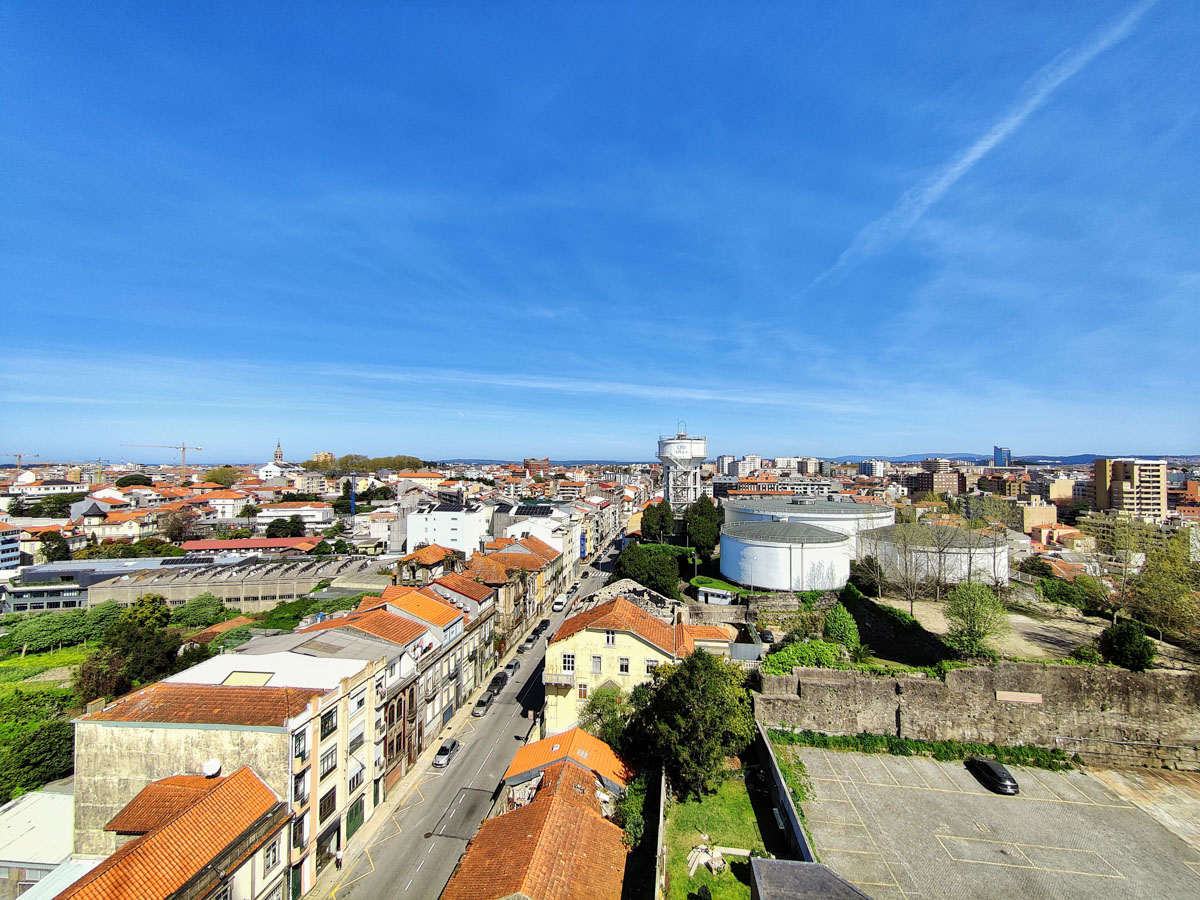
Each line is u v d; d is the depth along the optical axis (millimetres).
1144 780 38156
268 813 32594
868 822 33562
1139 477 198750
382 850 40531
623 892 30328
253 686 39719
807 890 23906
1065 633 51094
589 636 51688
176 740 34906
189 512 184250
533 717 61062
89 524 165750
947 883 28641
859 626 62438
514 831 33000
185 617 98625
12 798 46531
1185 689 40219
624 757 42812
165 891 26094
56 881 33531
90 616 96750
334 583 108312
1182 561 61562
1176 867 29891
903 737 42062
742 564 80062
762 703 43312
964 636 45969
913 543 67188
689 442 147000
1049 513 169250
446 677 59250
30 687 76062
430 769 50875
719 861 31641
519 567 92750
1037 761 40031
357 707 42562
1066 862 30219
